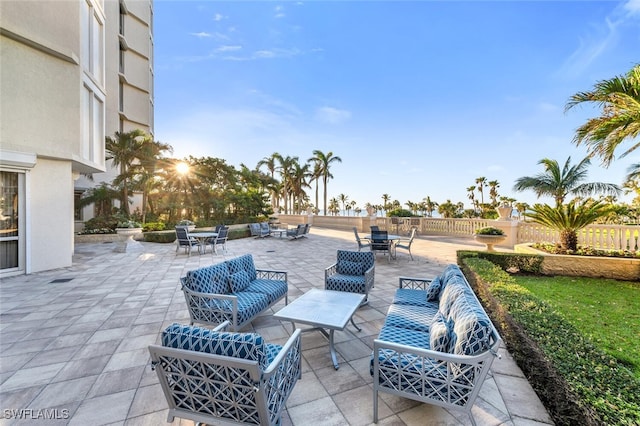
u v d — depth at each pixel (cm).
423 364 181
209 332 162
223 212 1883
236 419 161
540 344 213
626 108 485
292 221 2403
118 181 1517
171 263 770
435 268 677
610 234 756
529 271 598
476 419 190
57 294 485
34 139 617
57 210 675
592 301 412
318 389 227
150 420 192
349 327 346
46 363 265
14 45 587
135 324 359
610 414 139
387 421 191
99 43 858
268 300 373
